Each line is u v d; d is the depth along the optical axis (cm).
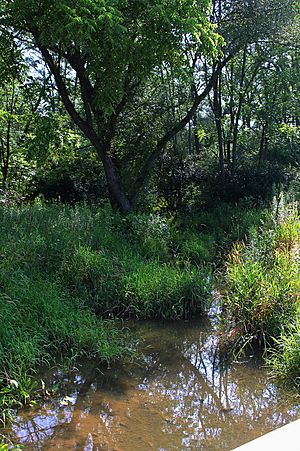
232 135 2045
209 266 1095
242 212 1577
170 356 721
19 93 1759
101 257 966
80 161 1805
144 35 1223
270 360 671
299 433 183
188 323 845
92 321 788
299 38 1617
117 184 1441
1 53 1398
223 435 511
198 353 730
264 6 1527
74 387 611
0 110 1638
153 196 1717
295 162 2094
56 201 1709
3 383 583
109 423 527
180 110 1652
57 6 1041
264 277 768
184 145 2248
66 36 1063
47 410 553
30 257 894
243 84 2133
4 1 1188
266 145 2169
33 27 1235
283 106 1967
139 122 1585
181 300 868
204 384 634
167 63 1388
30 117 1590
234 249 1001
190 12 1205
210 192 1800
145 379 646
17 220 1063
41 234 1002
